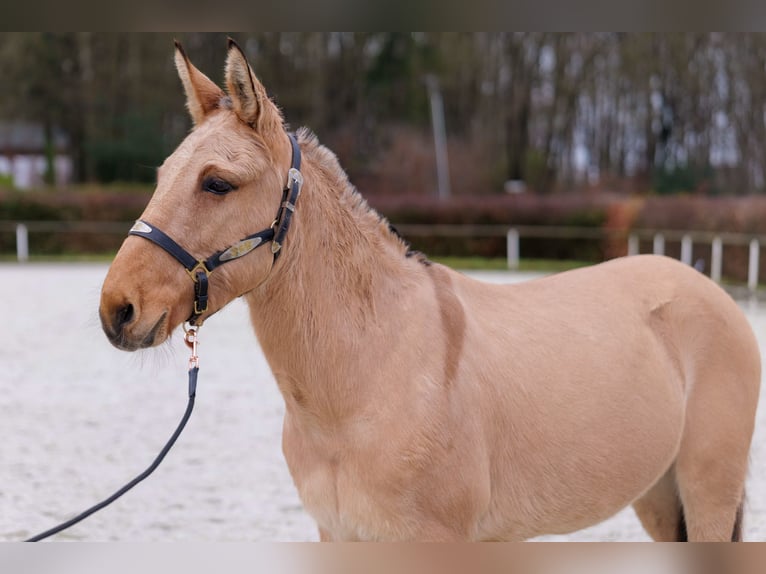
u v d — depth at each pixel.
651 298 3.22
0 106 29.92
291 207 2.39
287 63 31.25
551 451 2.73
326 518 2.56
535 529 2.81
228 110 2.42
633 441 2.91
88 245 24.48
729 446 3.11
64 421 6.74
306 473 2.58
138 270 2.18
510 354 2.76
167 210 2.24
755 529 4.40
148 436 6.32
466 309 2.77
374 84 32.69
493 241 24.12
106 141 31.02
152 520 4.57
